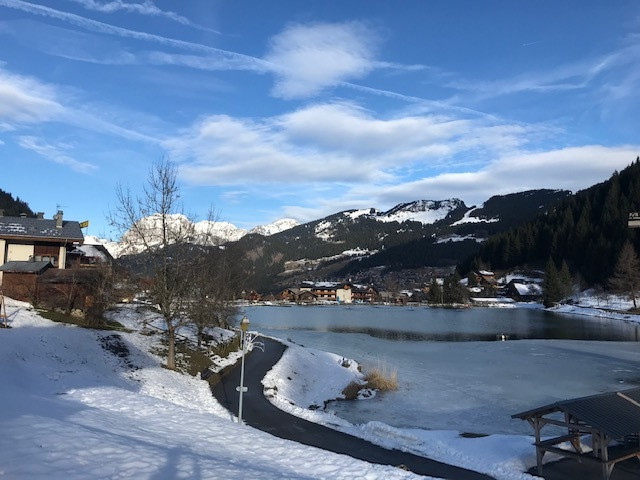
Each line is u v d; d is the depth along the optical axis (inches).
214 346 1642.5
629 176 6850.4
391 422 1144.2
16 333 1080.2
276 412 1000.2
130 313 1700.3
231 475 454.6
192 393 1114.7
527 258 7500.0
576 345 2487.7
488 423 1141.1
